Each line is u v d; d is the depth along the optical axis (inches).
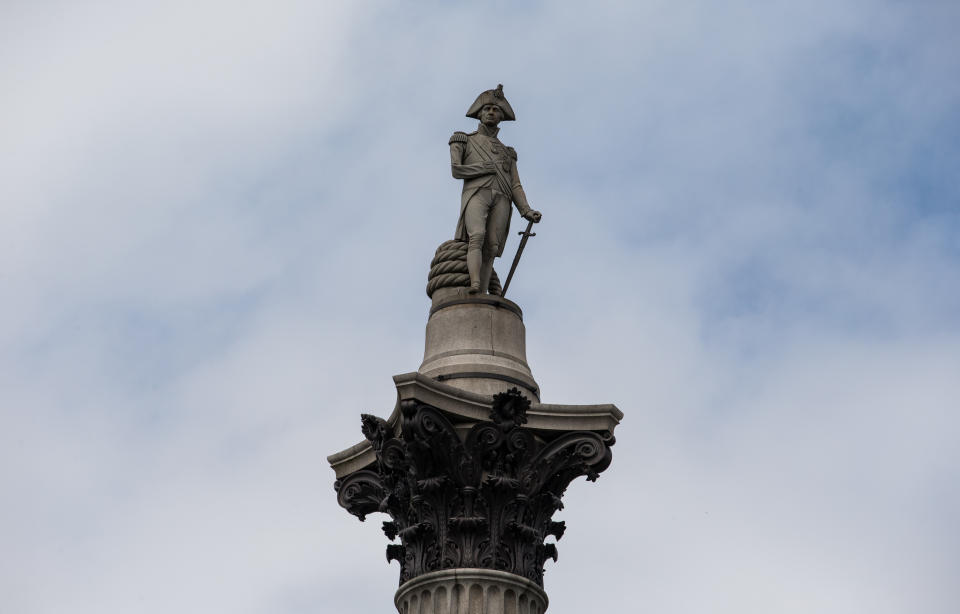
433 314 3297.2
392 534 3280.0
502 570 2965.1
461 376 3139.8
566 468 3085.6
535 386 3203.7
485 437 3002.0
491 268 3358.8
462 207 3373.5
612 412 3102.9
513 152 3440.0
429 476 3004.4
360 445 3253.0
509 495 3004.4
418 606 2974.9
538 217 3339.1
